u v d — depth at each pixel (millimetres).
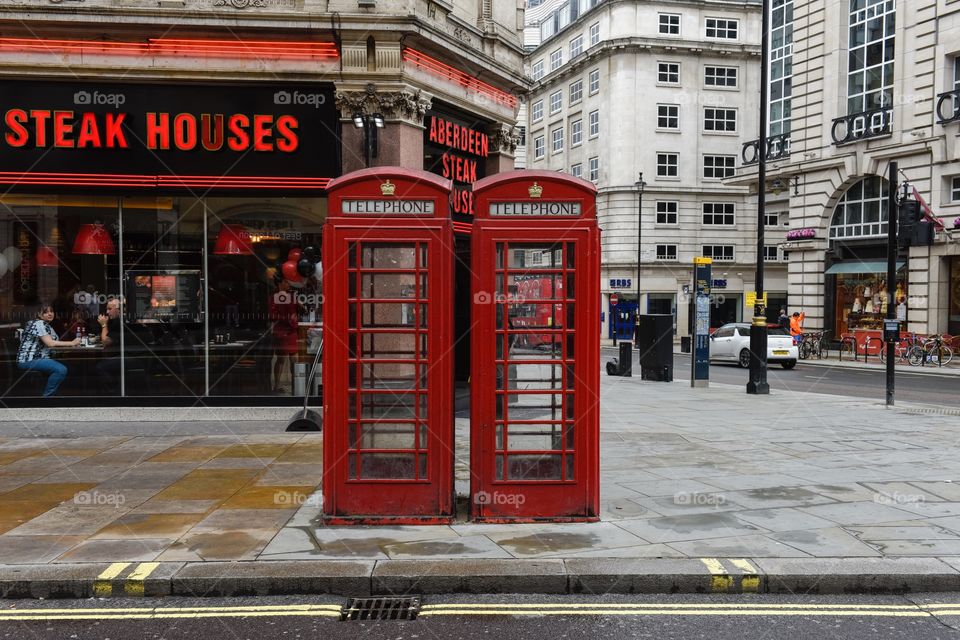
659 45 44531
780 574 4719
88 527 5766
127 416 10891
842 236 30109
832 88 29703
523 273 5973
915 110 26141
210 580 4672
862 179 29016
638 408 13219
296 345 11078
